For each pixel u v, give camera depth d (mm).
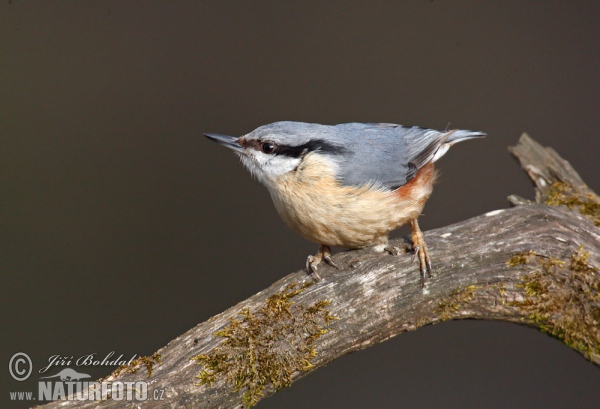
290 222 7492
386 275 6953
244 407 6375
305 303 6723
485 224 7410
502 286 6914
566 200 8422
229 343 6352
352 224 7160
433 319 6977
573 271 6809
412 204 7520
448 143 8844
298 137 7270
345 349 6723
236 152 7629
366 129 7957
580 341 6742
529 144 9531
